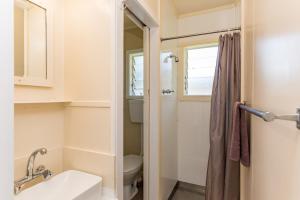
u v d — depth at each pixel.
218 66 1.72
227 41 1.70
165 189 1.98
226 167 1.56
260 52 0.83
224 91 1.66
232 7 2.23
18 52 0.99
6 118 0.39
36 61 1.09
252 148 1.01
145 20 1.62
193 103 2.44
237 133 1.09
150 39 1.76
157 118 1.74
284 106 0.57
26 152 1.03
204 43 2.37
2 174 0.38
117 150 1.10
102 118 1.14
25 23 1.03
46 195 0.99
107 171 1.11
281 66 0.60
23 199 0.89
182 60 2.50
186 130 2.48
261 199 0.82
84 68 1.21
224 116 1.65
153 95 1.75
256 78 0.90
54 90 1.21
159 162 1.79
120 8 1.14
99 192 1.06
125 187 1.94
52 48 1.19
